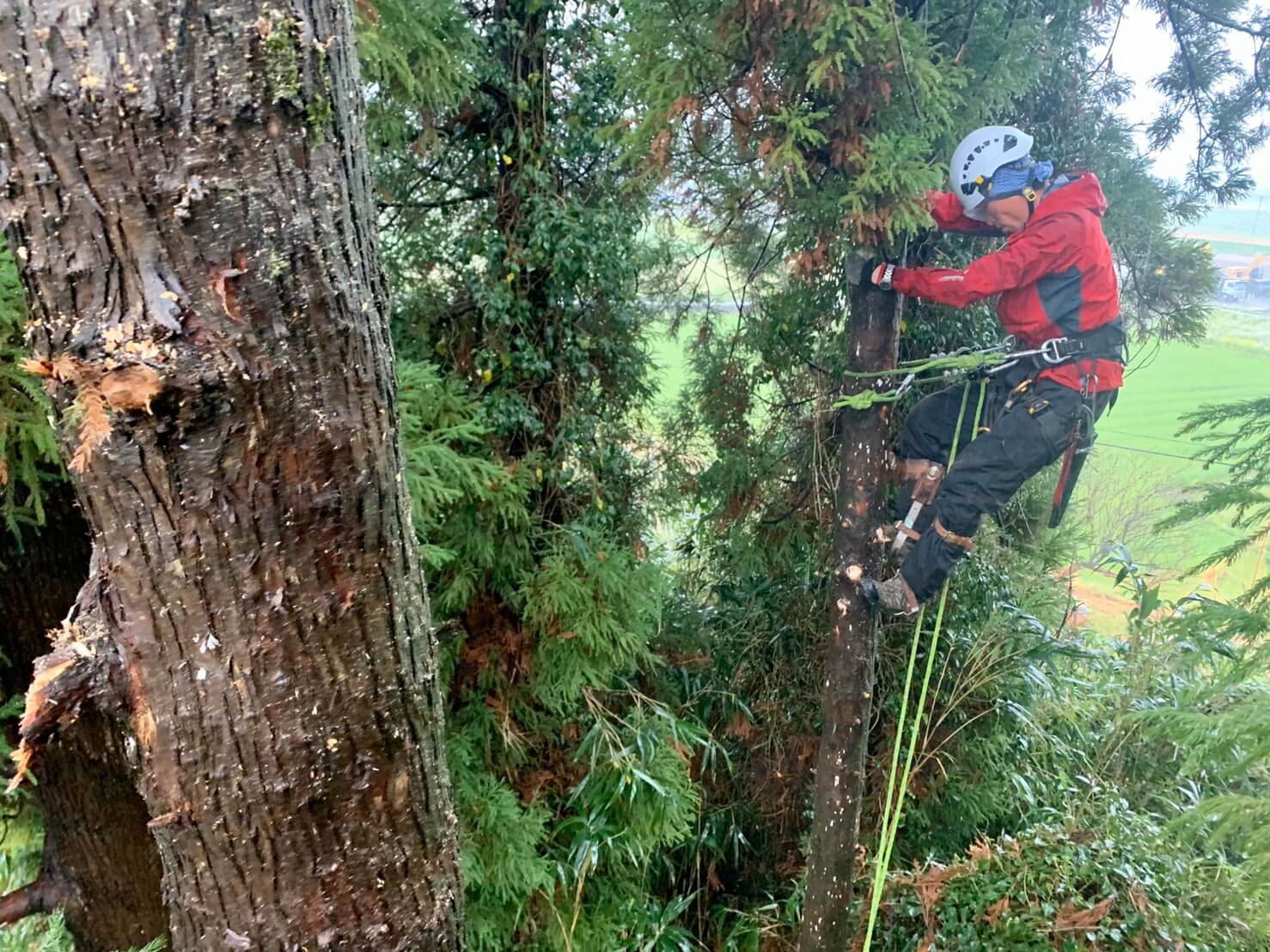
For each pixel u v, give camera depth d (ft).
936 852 12.92
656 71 7.07
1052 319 8.43
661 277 13.26
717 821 13.39
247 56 3.06
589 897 11.43
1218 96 12.81
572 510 11.69
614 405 12.46
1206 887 10.30
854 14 6.24
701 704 13.87
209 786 4.05
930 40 8.00
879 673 13.46
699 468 13.82
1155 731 7.30
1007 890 10.28
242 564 3.67
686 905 12.20
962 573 13.16
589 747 11.36
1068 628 18.10
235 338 3.29
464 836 9.78
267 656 3.86
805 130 6.73
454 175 10.46
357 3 7.43
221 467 3.47
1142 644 15.25
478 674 10.89
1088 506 19.95
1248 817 6.55
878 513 8.81
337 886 4.50
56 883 7.82
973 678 13.15
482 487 9.75
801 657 14.02
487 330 10.59
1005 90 8.35
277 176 3.26
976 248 11.60
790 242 8.77
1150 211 12.60
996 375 9.03
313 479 3.69
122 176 3.00
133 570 3.66
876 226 7.27
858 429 8.63
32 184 3.01
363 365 3.79
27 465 5.61
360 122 3.79
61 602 7.20
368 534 4.00
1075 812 12.35
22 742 3.84
